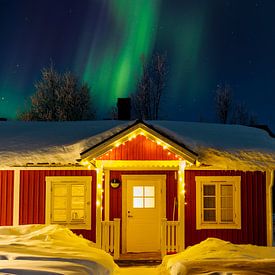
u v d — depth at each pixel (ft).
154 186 50.80
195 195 49.65
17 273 23.82
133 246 50.11
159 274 37.14
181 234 46.88
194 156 45.29
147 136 45.32
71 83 126.52
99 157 45.32
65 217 49.16
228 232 49.37
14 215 48.60
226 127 62.08
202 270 28.02
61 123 61.41
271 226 49.37
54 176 49.32
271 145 54.60
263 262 30.17
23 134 56.54
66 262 28.35
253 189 49.80
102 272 29.63
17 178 48.96
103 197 50.24
